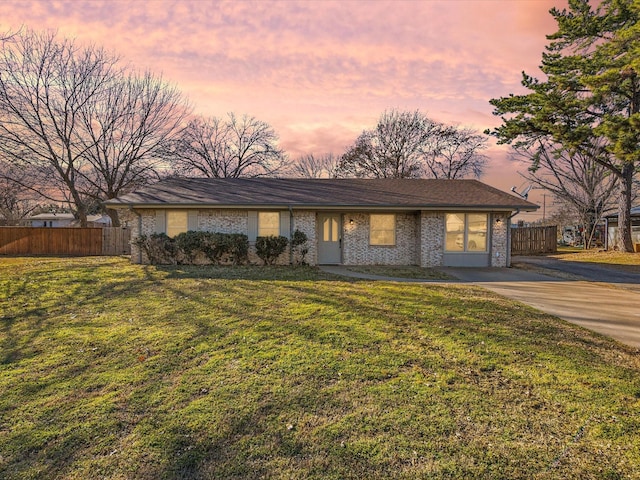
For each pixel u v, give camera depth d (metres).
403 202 13.22
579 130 14.59
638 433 2.77
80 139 22.27
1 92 19.62
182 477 2.34
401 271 11.93
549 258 16.92
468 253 13.44
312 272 11.34
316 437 2.74
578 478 2.29
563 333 5.23
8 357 4.42
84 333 5.27
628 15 14.58
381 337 4.97
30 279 9.41
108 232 18.16
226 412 3.11
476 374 3.83
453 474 2.33
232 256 13.30
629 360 4.24
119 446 2.67
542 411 3.10
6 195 23.06
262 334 5.12
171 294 7.78
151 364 4.16
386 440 2.70
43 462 2.51
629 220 17.20
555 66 15.71
